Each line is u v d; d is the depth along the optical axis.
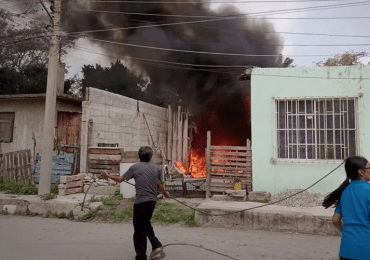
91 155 9.97
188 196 9.12
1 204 8.23
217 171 8.76
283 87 8.45
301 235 6.15
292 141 8.37
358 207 2.61
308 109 8.32
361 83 7.97
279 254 4.94
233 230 6.53
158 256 4.40
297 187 8.12
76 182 9.23
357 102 7.99
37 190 9.32
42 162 8.62
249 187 8.54
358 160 2.80
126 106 14.11
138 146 15.08
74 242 5.57
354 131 8.01
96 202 7.99
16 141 12.30
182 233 6.26
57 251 5.03
